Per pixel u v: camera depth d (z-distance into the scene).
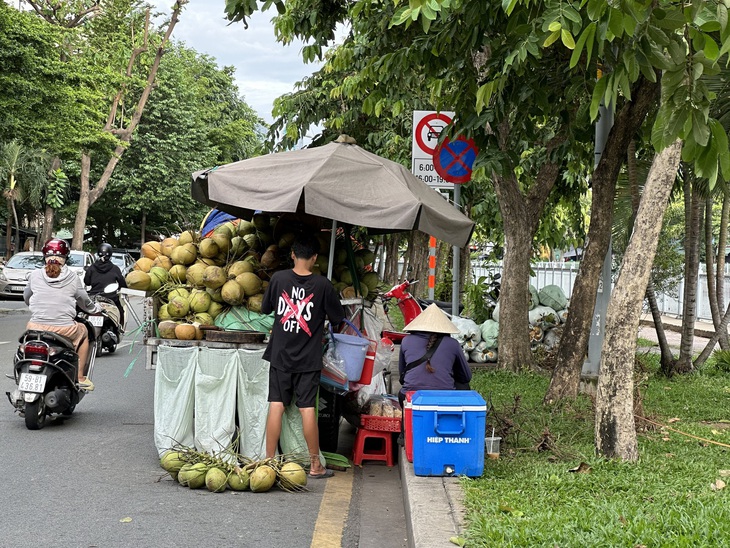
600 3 3.68
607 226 9.11
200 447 7.15
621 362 6.46
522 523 4.85
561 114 8.87
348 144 7.70
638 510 5.06
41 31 23.31
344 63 12.90
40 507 6.04
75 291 9.06
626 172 12.59
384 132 18.75
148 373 13.22
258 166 7.33
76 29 35.03
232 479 6.56
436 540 4.73
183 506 6.14
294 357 6.83
